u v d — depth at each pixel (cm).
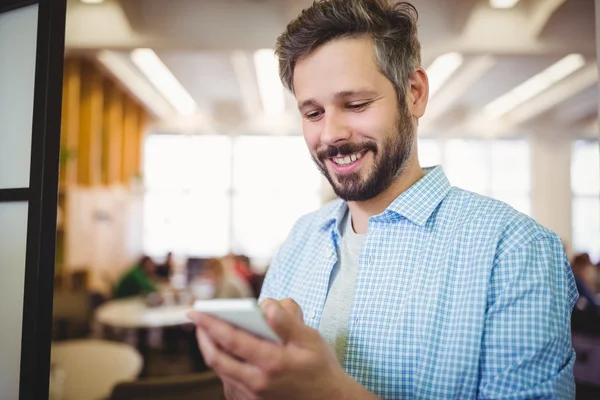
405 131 89
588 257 513
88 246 580
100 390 195
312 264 104
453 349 78
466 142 907
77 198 545
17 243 104
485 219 84
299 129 910
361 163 87
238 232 908
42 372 98
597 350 352
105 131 675
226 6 364
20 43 107
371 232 92
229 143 916
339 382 62
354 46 83
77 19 378
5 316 105
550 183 890
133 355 240
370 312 87
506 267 79
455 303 81
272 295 111
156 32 389
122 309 400
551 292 75
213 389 188
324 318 94
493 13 386
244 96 780
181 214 898
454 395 76
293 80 91
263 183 918
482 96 738
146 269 515
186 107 859
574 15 371
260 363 56
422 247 88
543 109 777
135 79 695
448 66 583
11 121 107
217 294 430
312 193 920
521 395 71
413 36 90
